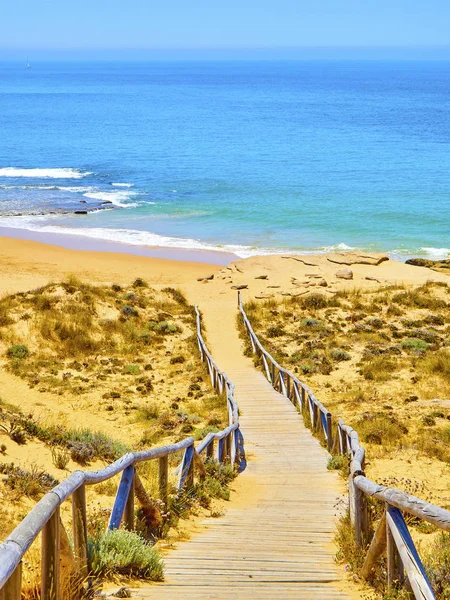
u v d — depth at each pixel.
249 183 70.81
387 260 42.25
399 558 5.25
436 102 196.00
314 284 36.84
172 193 65.44
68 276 36.78
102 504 9.14
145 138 108.88
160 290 35.06
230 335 29.50
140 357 26.00
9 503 8.84
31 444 12.37
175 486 9.19
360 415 17.95
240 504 10.05
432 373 22.69
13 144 102.12
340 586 5.89
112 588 5.33
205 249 47.34
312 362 24.53
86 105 180.12
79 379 22.91
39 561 5.73
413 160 88.06
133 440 16.80
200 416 19.08
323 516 9.05
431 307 32.16
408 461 13.38
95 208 58.97
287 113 156.00
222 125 129.12
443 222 55.72
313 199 63.47
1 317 26.81
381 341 27.14
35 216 56.12
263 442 15.49
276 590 5.70
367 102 195.25
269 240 50.03
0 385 21.30
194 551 6.98
